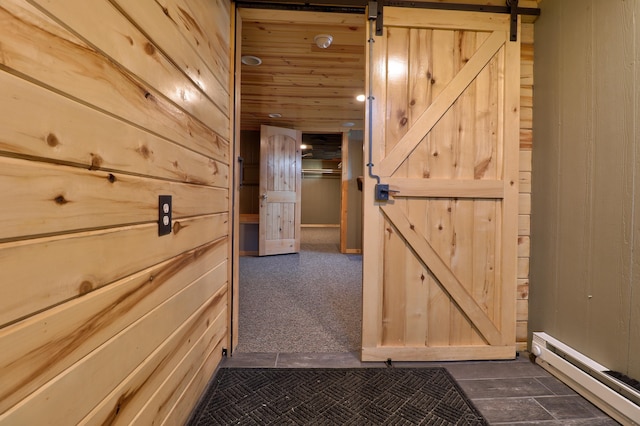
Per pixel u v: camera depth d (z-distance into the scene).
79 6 0.60
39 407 0.52
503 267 1.70
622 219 1.26
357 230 4.91
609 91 1.31
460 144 1.68
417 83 1.67
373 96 1.65
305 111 3.82
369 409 1.27
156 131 0.89
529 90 1.75
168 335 0.99
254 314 2.32
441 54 1.67
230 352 1.68
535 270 1.73
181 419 1.11
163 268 0.94
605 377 1.27
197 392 1.27
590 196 1.40
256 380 1.46
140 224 0.81
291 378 1.48
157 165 0.89
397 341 1.69
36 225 0.52
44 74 0.53
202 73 1.24
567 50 1.51
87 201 0.63
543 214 1.67
